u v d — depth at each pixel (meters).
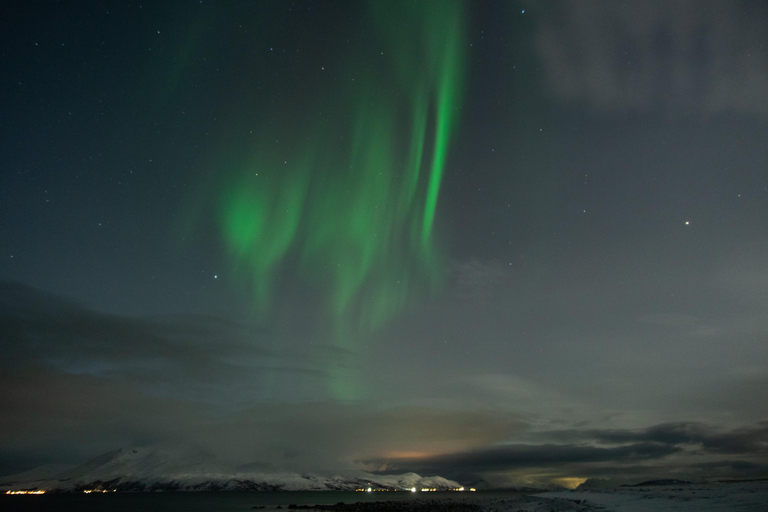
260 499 178.62
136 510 112.50
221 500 171.00
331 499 170.38
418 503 90.88
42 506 140.00
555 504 57.94
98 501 179.75
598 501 56.75
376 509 73.62
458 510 60.31
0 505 143.50
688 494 53.12
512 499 86.56
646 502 48.75
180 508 117.75
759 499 40.34
